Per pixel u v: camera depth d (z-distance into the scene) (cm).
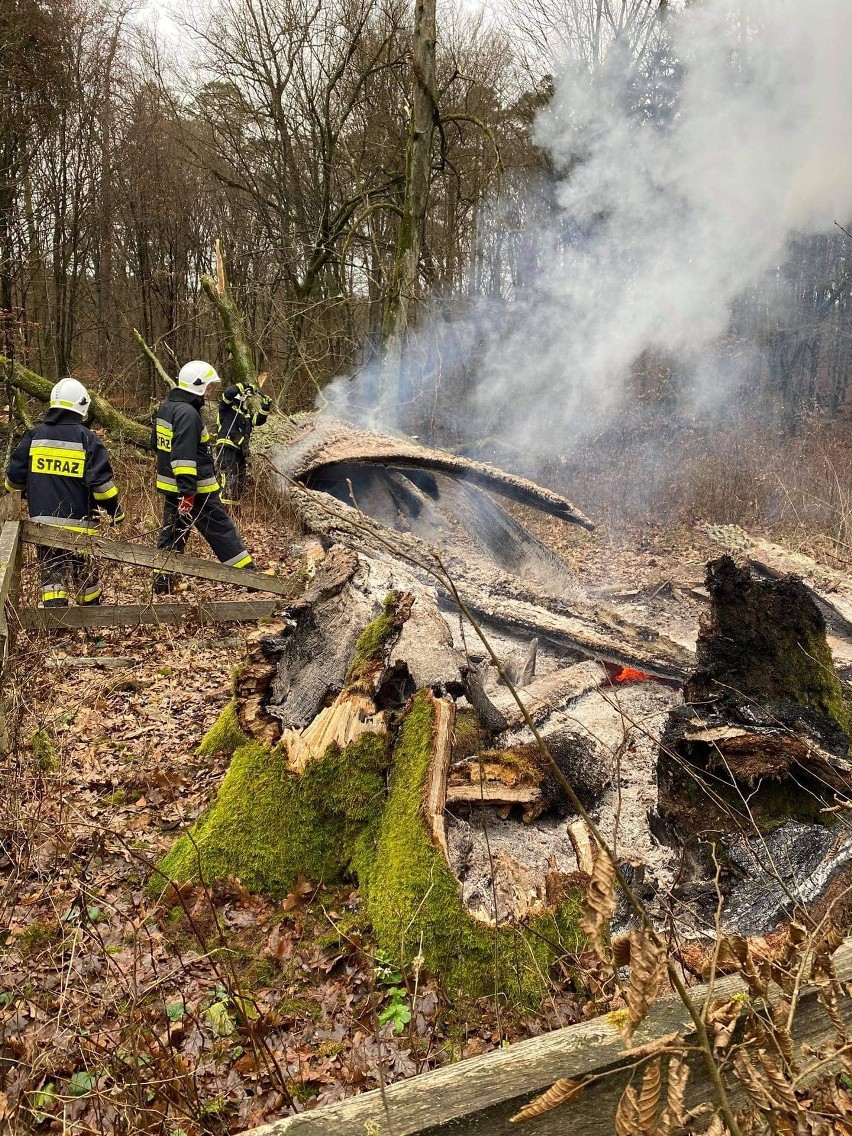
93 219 1673
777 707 349
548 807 341
